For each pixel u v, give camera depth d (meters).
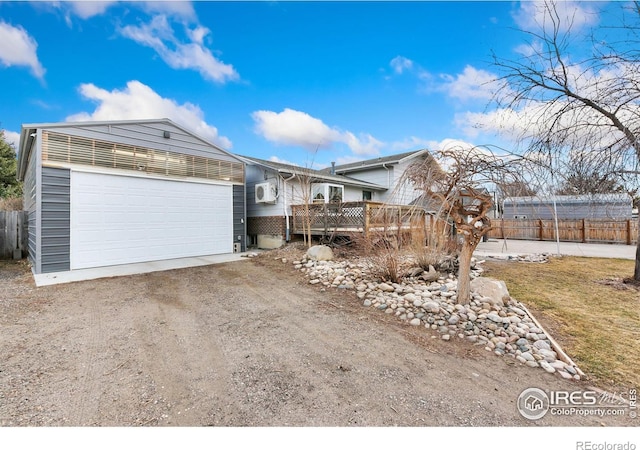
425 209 4.61
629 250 11.55
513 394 2.36
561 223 15.82
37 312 4.14
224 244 10.09
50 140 6.55
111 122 7.47
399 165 15.30
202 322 3.85
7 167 16.39
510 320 3.73
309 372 2.65
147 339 3.31
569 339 3.35
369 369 2.72
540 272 6.92
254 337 3.40
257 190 11.60
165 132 8.57
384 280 5.52
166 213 8.62
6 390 2.30
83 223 7.05
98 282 5.82
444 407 2.19
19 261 8.59
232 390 2.36
